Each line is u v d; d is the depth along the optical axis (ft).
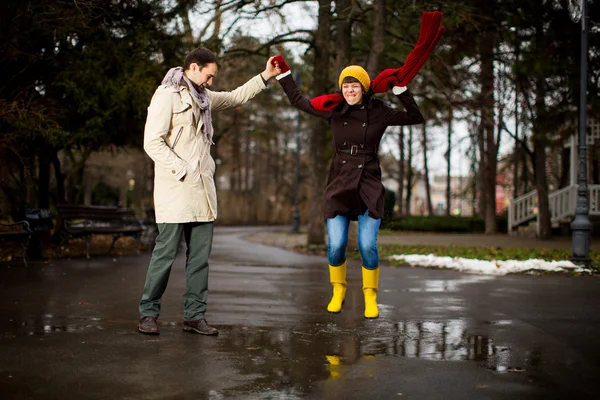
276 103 104.27
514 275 32.45
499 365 13.38
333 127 17.03
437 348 14.96
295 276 31.65
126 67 42.47
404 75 16.30
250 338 15.84
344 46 49.70
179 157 15.69
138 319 18.19
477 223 102.22
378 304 22.18
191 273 16.33
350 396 11.12
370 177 16.80
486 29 55.98
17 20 36.70
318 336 16.25
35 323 17.40
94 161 98.48
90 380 11.87
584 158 36.24
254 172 198.49
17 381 11.75
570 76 57.26
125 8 43.14
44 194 46.60
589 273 32.65
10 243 46.24
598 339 16.14
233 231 109.70
